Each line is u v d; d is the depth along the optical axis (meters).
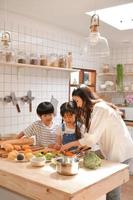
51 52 3.48
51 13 2.85
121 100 4.77
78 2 2.44
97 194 1.41
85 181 1.39
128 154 2.12
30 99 3.18
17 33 3.00
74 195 1.24
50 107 2.53
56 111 3.54
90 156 1.67
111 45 4.66
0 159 1.80
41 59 3.10
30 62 3.01
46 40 3.39
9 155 1.81
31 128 2.56
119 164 1.74
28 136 2.51
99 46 2.41
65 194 1.24
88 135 1.89
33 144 2.31
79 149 2.00
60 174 1.49
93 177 1.46
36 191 1.37
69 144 1.96
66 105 2.31
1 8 2.70
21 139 2.36
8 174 1.52
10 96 2.96
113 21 3.31
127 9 2.96
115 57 4.85
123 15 3.17
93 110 1.95
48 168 1.61
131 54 4.67
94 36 2.19
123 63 4.76
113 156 2.05
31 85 3.22
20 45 3.04
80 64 4.07
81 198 1.29
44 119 2.54
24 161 1.74
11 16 2.90
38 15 2.96
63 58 3.35
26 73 3.15
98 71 4.53
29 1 2.44
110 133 2.03
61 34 3.63
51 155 1.80
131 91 4.54
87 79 4.27
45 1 2.43
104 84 4.64
